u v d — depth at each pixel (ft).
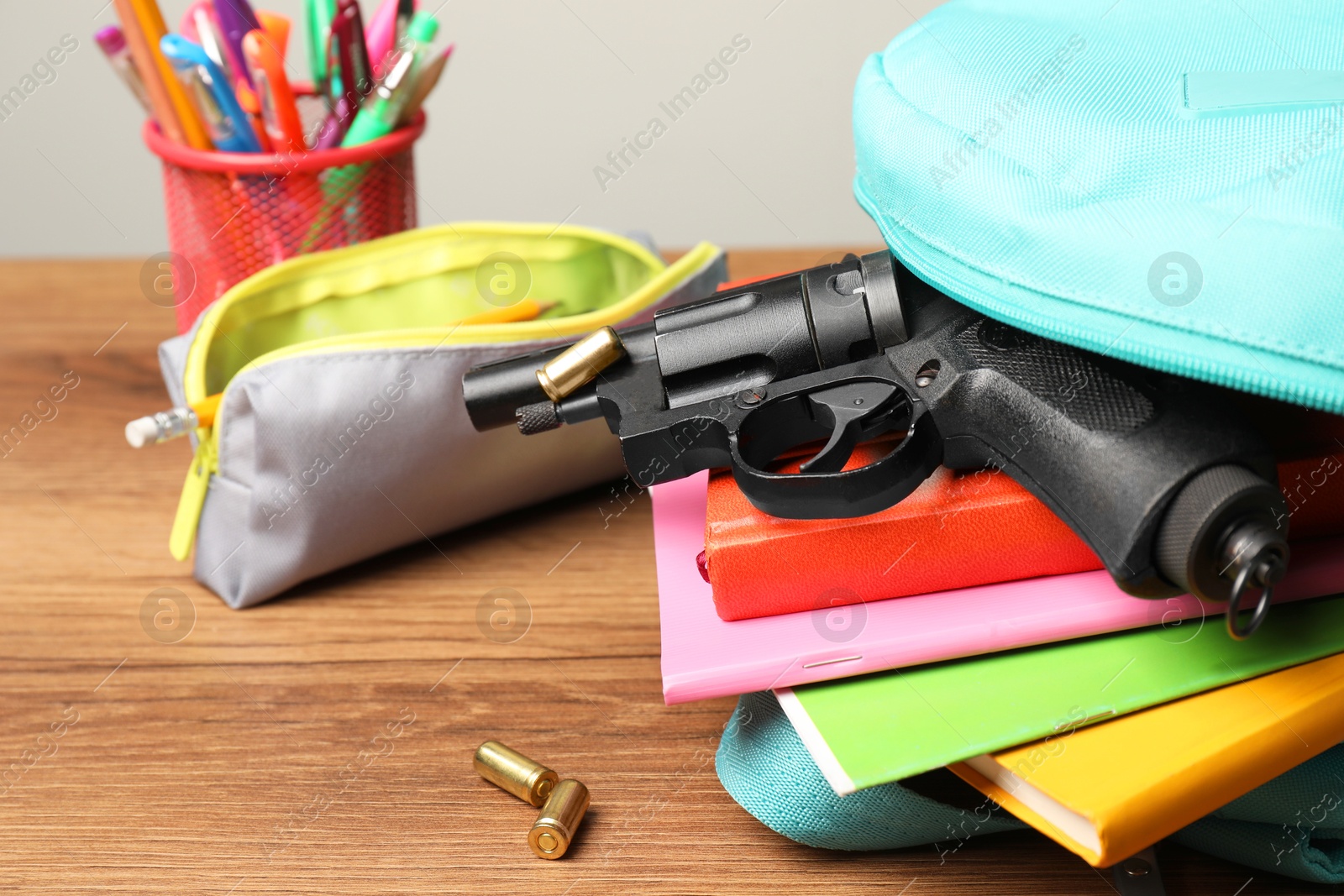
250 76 2.12
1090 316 1.16
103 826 1.47
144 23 2.10
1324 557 1.36
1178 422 1.14
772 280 1.52
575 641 1.81
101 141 3.19
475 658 1.78
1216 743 1.17
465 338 1.89
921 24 1.59
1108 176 1.16
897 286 1.42
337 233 2.27
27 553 2.09
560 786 1.44
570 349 1.54
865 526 1.35
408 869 1.38
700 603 1.47
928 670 1.34
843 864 1.37
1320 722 1.22
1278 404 1.33
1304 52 1.29
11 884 1.38
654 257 2.29
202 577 1.95
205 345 1.94
